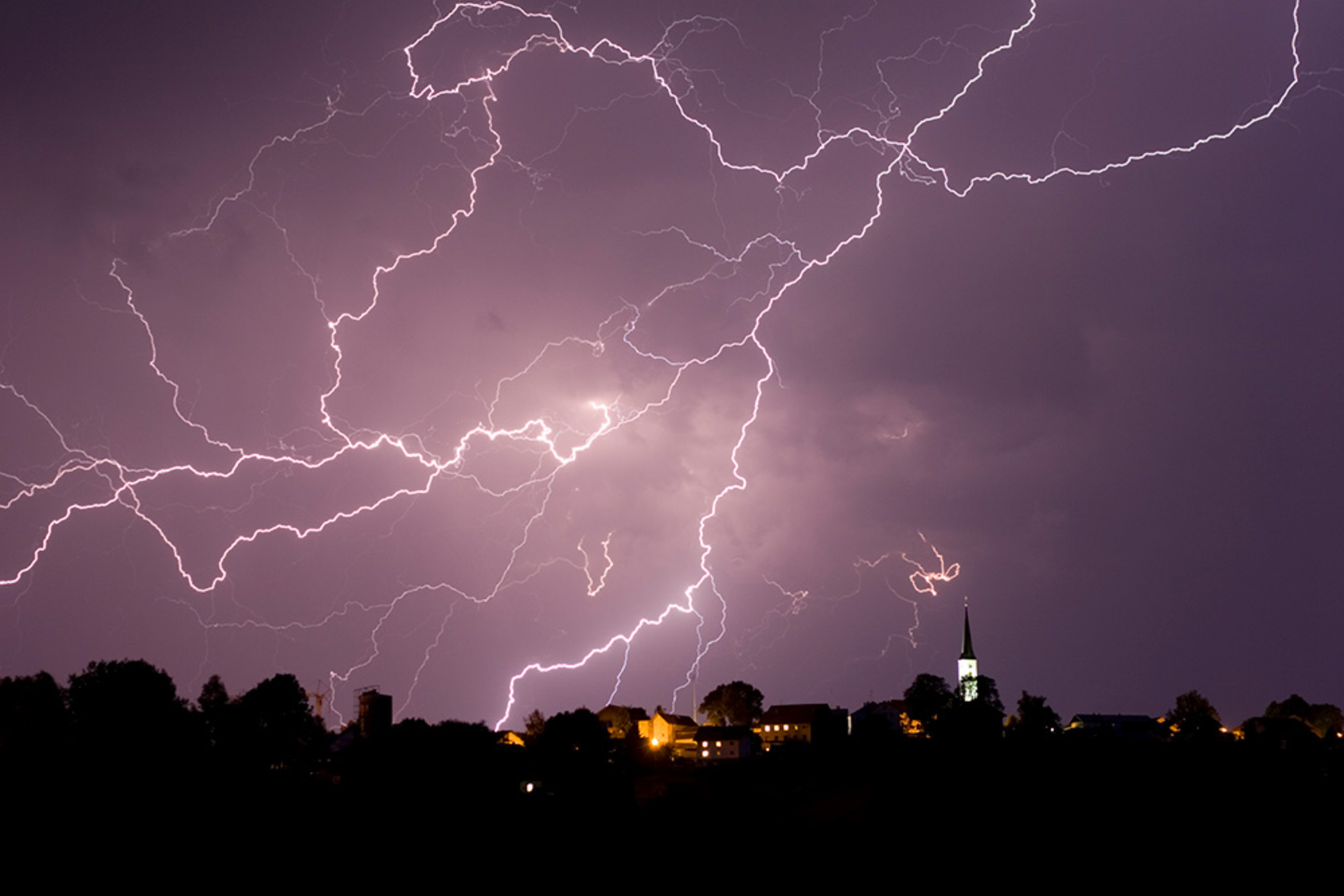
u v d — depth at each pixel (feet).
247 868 98.58
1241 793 121.19
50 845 98.84
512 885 98.07
